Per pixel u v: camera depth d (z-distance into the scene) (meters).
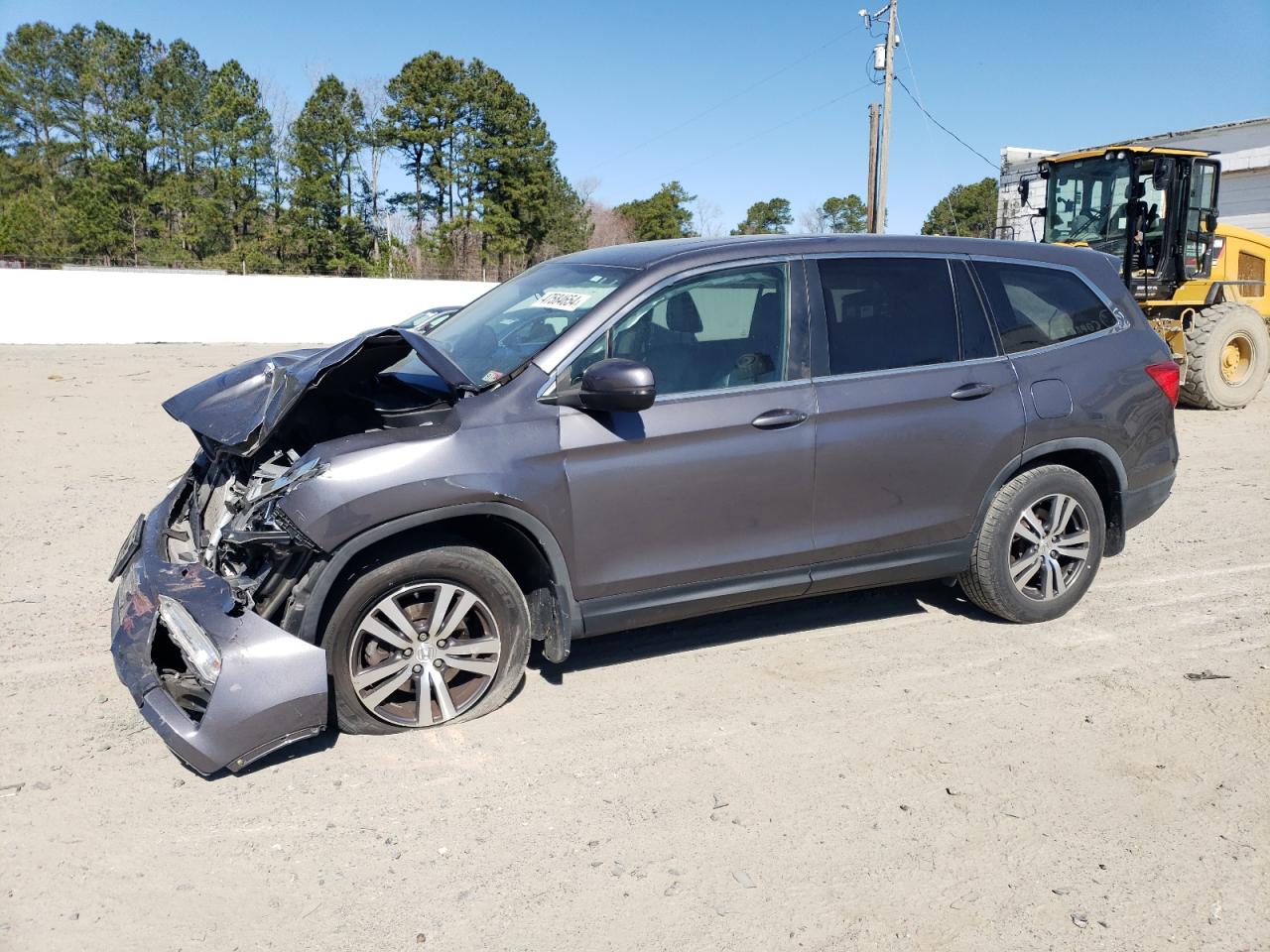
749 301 4.31
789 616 5.27
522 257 67.19
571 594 4.00
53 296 22.66
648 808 3.47
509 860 3.18
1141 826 3.40
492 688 4.02
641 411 3.94
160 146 76.56
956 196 73.06
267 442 4.00
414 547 3.76
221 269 60.50
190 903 2.95
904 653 4.79
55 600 5.31
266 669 3.42
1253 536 6.70
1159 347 5.25
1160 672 4.58
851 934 2.87
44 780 3.56
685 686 4.41
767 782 3.64
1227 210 25.39
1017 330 4.87
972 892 3.05
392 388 4.18
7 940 2.78
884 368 4.51
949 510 4.68
